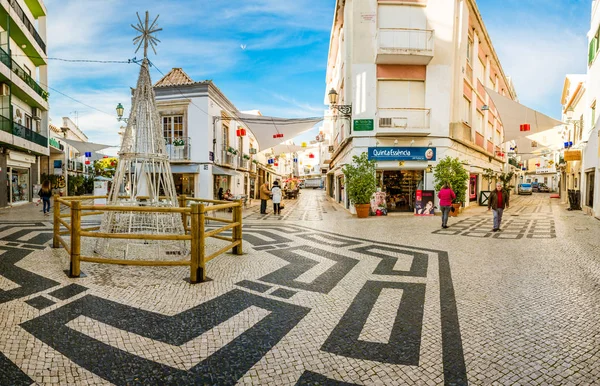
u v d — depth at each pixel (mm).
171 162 18672
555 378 2531
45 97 22109
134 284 4633
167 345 2998
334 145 24641
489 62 23625
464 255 6691
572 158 16688
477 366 2699
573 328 3391
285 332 3291
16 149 18297
